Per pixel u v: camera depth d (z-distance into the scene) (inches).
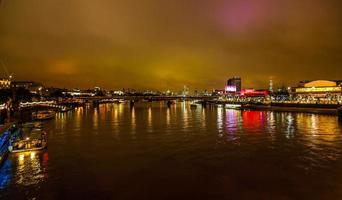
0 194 1716.3
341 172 2018.9
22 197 1676.9
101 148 2888.8
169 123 5167.3
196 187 1786.4
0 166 2204.7
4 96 6628.9
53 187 1811.0
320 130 3973.9
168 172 2073.1
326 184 1800.0
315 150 2679.6
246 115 6889.8
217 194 1679.4
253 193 1686.8
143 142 3191.4
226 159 2404.0
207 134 3747.5
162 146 2950.3
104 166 2237.9
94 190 1761.8
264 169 2116.1
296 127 4357.8
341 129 4042.8
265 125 4699.8
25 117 5625.0
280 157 2444.6
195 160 2384.4
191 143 3100.4
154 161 2367.1
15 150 2674.7
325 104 7288.4
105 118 6274.6
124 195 1685.5
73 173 2069.4
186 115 7101.4
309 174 1987.0
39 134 3676.2
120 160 2407.7
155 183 1860.2
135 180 1919.3
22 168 2191.2
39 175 2030.0
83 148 2888.8
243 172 2054.6
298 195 1649.9
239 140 3267.7
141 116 6815.9
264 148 2807.6
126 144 3088.1
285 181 1865.2
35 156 2554.1
